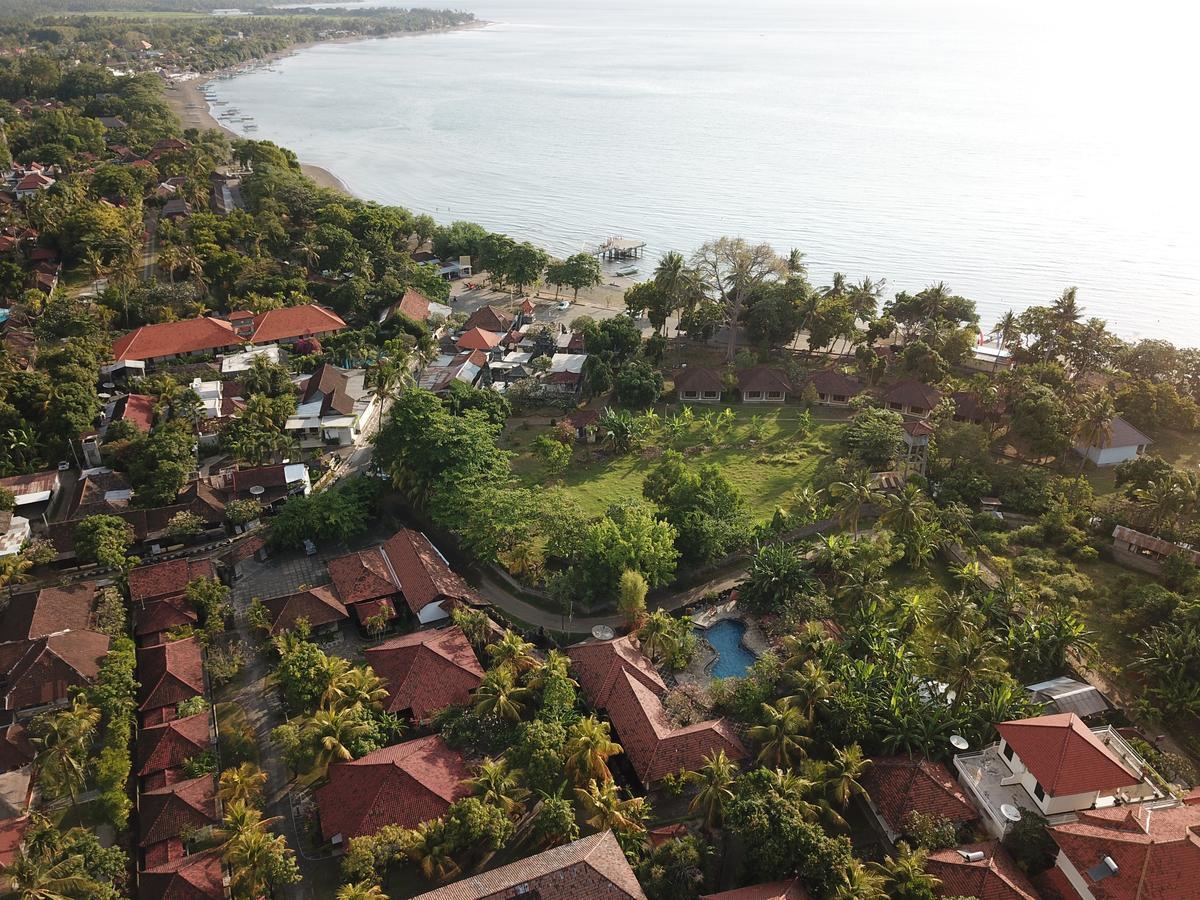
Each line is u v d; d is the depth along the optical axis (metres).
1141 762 64.31
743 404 142.38
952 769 66.62
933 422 121.38
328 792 65.44
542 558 95.00
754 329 156.75
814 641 75.69
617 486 114.69
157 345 143.00
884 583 83.94
